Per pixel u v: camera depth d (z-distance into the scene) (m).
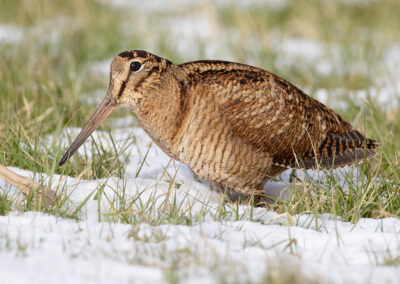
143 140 17.38
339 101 20.33
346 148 13.91
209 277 8.29
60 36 27.67
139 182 13.60
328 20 32.50
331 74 24.19
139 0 37.75
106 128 17.67
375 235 10.80
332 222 11.85
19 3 31.36
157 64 12.69
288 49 28.73
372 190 12.98
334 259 9.64
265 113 12.75
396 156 14.38
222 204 11.97
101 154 15.34
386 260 9.36
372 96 20.88
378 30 31.48
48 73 22.84
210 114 12.45
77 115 17.94
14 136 15.22
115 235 10.24
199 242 9.90
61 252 9.10
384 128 17.12
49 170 14.02
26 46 25.14
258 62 25.25
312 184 13.52
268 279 8.13
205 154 12.64
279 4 36.00
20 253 8.96
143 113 12.87
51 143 16.08
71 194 12.81
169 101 12.58
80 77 22.28
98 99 20.69
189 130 12.54
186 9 35.53
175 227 10.69
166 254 9.15
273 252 9.66
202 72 12.80
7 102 17.97
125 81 12.78
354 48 27.69
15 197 12.37
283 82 13.33
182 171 15.00
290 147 13.23
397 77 23.34
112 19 31.59
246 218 12.03
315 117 13.64
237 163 12.77
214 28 29.19
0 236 9.70
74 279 8.09
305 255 9.83
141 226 10.59
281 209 12.51
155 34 29.88
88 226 10.68
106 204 12.48
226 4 35.69
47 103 19.05
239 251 9.64
